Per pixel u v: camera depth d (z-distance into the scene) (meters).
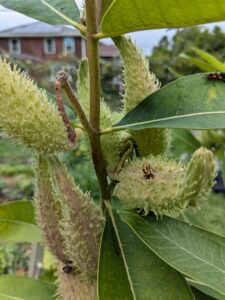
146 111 0.19
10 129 0.17
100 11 0.19
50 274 0.34
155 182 0.18
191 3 0.15
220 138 0.38
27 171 1.75
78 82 0.21
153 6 0.16
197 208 0.18
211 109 0.19
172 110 0.19
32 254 0.43
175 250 0.19
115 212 0.20
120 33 0.17
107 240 0.19
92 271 0.19
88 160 0.22
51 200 0.19
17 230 0.29
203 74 0.20
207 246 0.19
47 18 0.22
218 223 1.09
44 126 0.17
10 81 0.17
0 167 1.80
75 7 0.22
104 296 0.18
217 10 0.15
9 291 0.25
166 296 0.18
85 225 0.18
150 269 0.19
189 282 0.23
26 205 0.28
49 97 0.23
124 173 0.19
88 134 0.19
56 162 0.18
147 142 0.20
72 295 0.20
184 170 0.18
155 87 0.21
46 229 0.20
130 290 0.18
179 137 0.38
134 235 0.20
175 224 0.20
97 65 0.18
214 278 0.18
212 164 0.16
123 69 0.20
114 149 0.20
